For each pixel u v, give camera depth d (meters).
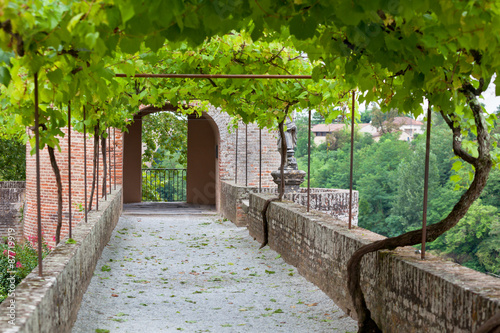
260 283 7.53
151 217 15.75
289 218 8.55
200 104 14.52
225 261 9.26
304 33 3.13
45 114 4.97
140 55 4.54
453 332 3.48
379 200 41.25
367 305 4.96
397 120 43.22
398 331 4.30
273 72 6.65
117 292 6.78
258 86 6.94
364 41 3.30
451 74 3.69
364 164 41.69
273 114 8.88
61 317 4.18
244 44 6.29
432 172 36.16
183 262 9.16
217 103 8.48
